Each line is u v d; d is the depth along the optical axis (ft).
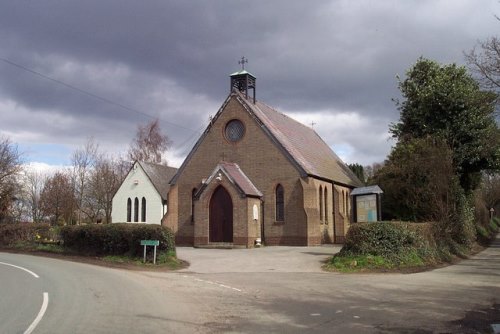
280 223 112.47
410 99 117.70
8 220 131.95
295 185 112.37
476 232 138.10
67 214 197.36
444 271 63.05
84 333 28.76
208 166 123.44
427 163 93.15
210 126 124.67
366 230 69.00
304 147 134.62
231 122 122.72
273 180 114.83
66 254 91.15
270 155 116.06
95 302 39.99
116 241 82.48
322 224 120.88
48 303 39.32
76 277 57.72
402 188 100.99
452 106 108.27
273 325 31.50
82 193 205.05
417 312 35.65
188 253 94.99
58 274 60.64
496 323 31.81
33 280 54.49
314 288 48.91
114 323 31.68
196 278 58.54
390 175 105.29
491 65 59.26
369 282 52.80
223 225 111.55
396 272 62.23
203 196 112.78
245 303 40.19
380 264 65.36
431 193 91.04
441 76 113.19
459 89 107.45
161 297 43.16
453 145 106.73
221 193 112.47
